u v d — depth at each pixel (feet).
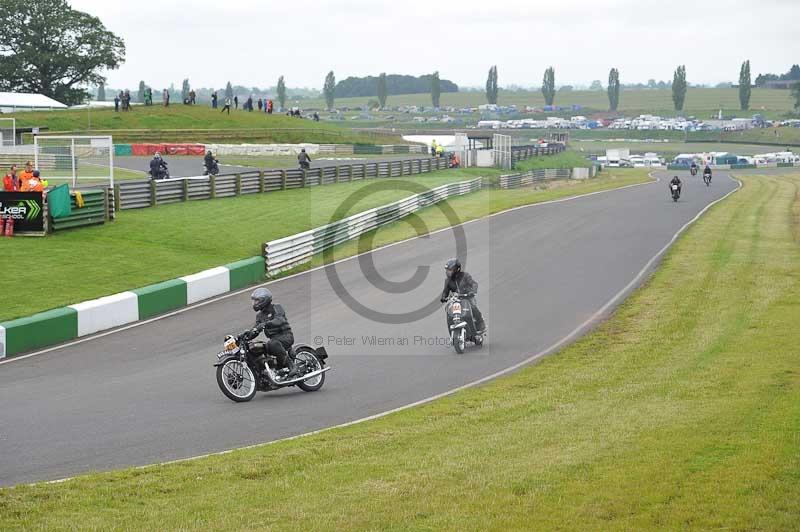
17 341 118.11
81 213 201.77
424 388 98.22
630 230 240.73
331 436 75.72
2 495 59.93
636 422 74.74
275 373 94.27
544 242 217.97
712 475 57.77
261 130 549.54
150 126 551.18
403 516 53.01
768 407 77.25
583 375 99.60
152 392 96.32
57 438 78.33
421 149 547.49
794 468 58.34
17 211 188.44
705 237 226.38
